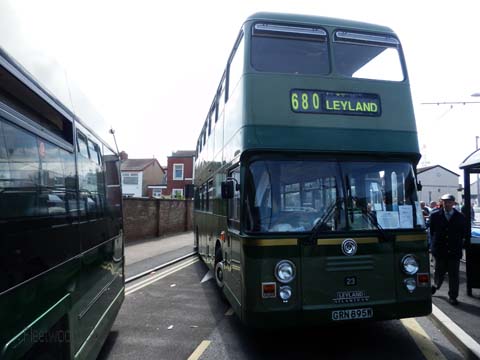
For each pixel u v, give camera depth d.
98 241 4.61
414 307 4.61
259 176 4.58
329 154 4.77
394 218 4.74
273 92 4.80
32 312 2.58
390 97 5.11
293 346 4.98
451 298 6.50
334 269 4.45
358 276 4.49
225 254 5.97
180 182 46.22
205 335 5.51
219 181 6.89
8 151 2.34
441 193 53.31
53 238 3.03
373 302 4.49
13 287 2.31
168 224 22.91
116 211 6.04
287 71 5.00
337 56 5.15
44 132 2.96
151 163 52.34
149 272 10.74
